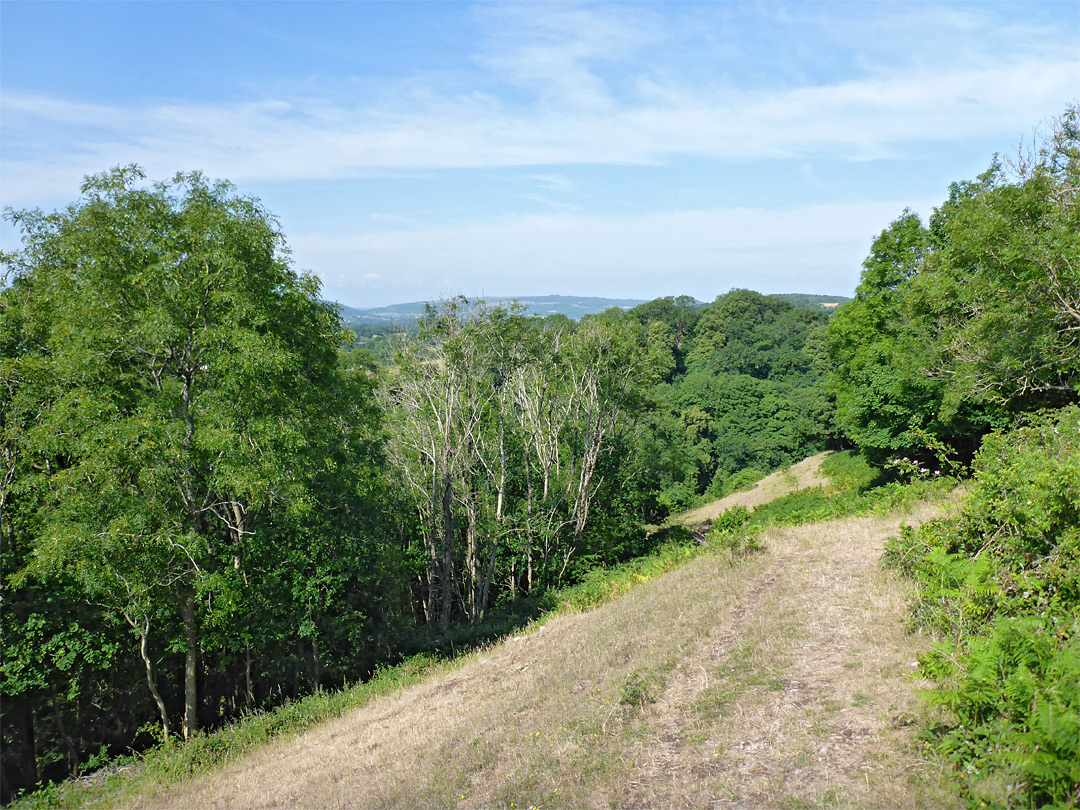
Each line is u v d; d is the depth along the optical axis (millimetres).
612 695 9086
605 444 37625
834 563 12422
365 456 22859
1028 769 4336
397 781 8953
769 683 7906
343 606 19312
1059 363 17047
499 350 31141
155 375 17438
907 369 24547
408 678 16672
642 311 109188
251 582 17453
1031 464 8188
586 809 6387
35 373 16047
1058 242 16188
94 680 17297
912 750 5656
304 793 9891
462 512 31031
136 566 15109
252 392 16531
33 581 16078
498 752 8703
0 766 16359
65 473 14820
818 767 5836
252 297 16859
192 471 17000
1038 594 7074
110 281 15820
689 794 6047
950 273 21047
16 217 17750
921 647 7684
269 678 20750
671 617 12156
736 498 51719
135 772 14430
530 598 29219
